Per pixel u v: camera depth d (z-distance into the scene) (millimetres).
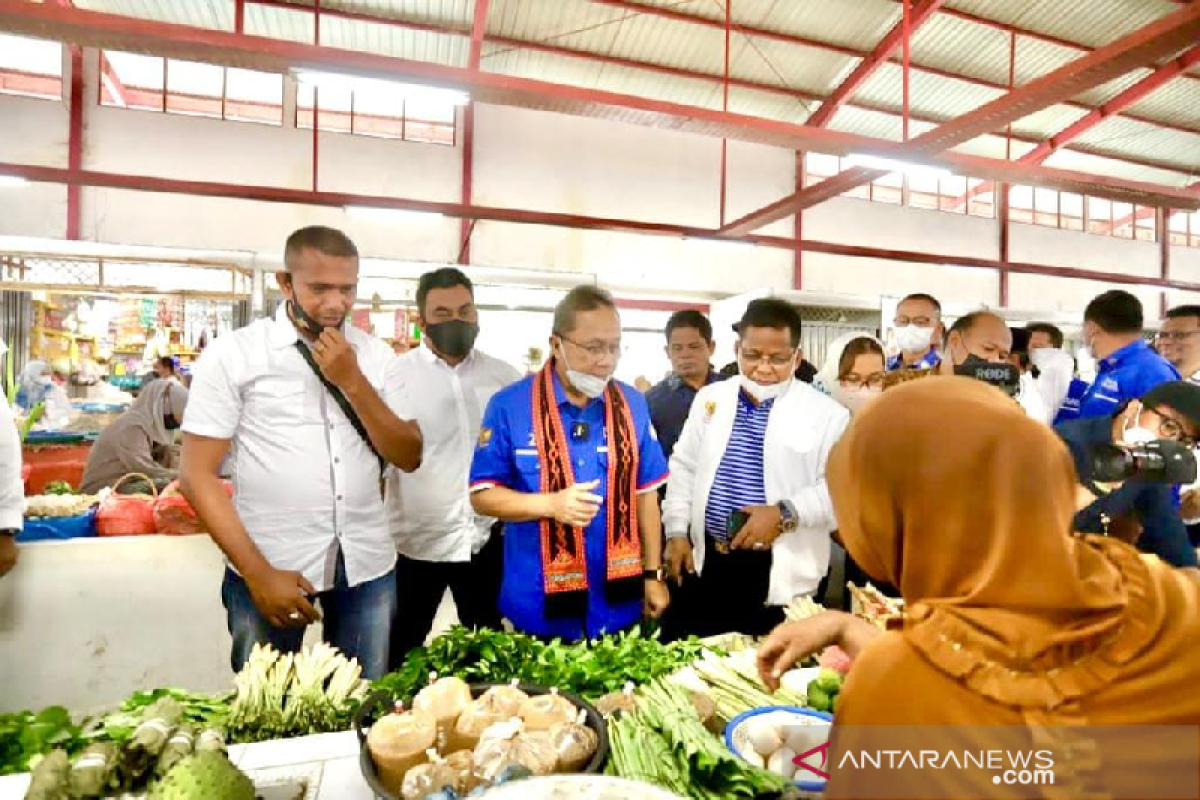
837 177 7207
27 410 5320
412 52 8680
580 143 9602
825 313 9445
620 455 1785
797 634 968
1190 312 3004
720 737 1231
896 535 605
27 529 2684
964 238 11680
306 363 1816
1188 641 530
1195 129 10945
